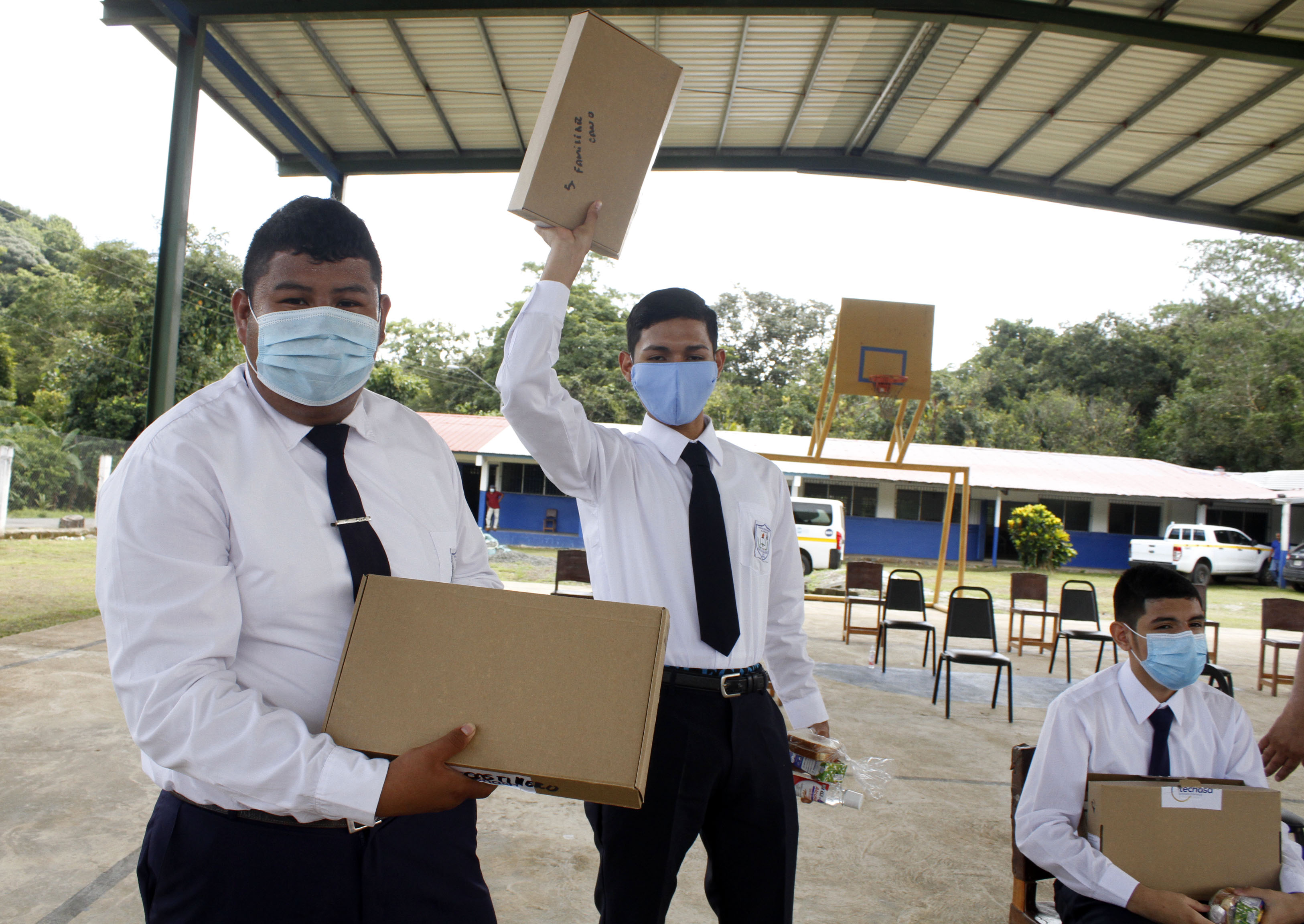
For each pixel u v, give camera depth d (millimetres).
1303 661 1948
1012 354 33469
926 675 6773
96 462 13844
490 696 1021
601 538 1855
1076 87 7371
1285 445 25219
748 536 1881
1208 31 6332
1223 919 1549
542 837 3154
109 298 21656
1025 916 1909
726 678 1722
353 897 1102
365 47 7078
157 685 968
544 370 1629
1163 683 1863
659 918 1627
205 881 1064
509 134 8523
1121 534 20594
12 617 6664
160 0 6051
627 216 1654
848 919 2668
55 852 2779
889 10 6285
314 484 1159
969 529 20531
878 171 8984
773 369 34656
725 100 8000
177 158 6340
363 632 1067
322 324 1104
